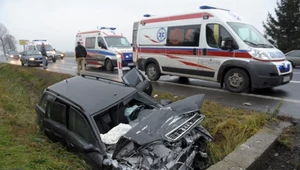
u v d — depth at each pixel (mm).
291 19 33594
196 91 7797
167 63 9164
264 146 3428
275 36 35250
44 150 4109
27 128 5379
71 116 4090
